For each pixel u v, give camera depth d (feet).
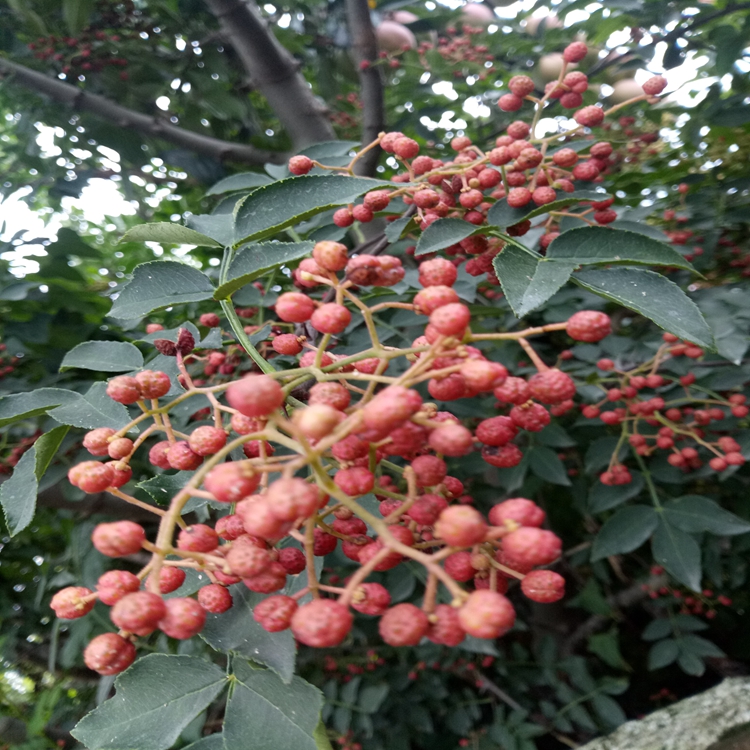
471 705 1.06
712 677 1.24
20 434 0.68
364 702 0.92
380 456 0.28
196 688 0.26
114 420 0.32
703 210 0.79
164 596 0.29
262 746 0.25
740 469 0.86
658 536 0.62
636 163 0.84
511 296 0.29
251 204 0.32
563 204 0.35
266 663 0.26
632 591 1.17
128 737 0.25
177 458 0.29
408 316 0.59
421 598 0.82
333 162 0.45
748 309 0.61
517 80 0.43
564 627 1.23
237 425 0.28
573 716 0.98
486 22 1.07
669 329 0.28
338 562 0.62
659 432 0.67
